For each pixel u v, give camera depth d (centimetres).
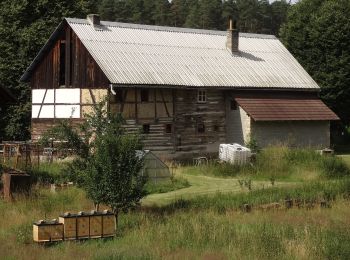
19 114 5031
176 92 4428
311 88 5003
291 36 6031
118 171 2255
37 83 4553
